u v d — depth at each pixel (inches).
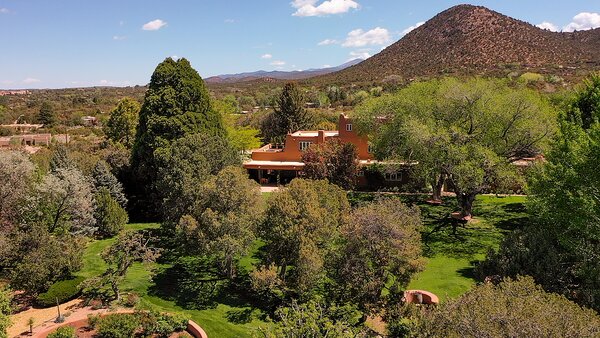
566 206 691.4
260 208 834.8
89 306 760.3
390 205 788.0
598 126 671.1
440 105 1192.8
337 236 768.9
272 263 732.0
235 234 785.6
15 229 863.1
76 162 1273.4
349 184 1360.7
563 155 717.3
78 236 979.9
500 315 375.6
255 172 1781.5
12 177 919.7
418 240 738.8
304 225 737.0
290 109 2389.3
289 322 506.0
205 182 860.6
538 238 745.6
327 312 626.8
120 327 650.8
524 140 1130.0
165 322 671.8
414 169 1293.1
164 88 1261.1
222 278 882.8
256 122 2618.1
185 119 1243.8
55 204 959.6
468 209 1205.1
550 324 365.1
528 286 461.4
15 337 657.6
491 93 1138.0
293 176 1729.8
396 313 637.3
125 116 2084.2
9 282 824.9
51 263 786.2
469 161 1058.1
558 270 696.4
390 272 690.2
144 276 884.0
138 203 1326.3
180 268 926.4
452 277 858.1
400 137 1285.7
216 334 676.7
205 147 1051.9
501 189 1395.2
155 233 1119.6
